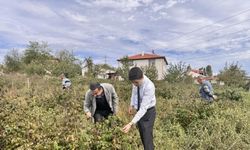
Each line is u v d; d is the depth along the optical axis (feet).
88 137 13.50
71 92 37.01
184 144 19.66
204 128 22.11
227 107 28.27
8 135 13.84
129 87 51.08
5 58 149.79
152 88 14.56
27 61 179.52
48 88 49.32
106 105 18.70
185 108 26.16
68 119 16.51
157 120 24.62
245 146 18.71
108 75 137.80
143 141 14.78
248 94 54.75
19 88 52.31
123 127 14.76
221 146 18.61
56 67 110.83
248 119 24.21
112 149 13.69
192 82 91.91
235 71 101.91
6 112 18.21
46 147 12.48
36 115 18.54
